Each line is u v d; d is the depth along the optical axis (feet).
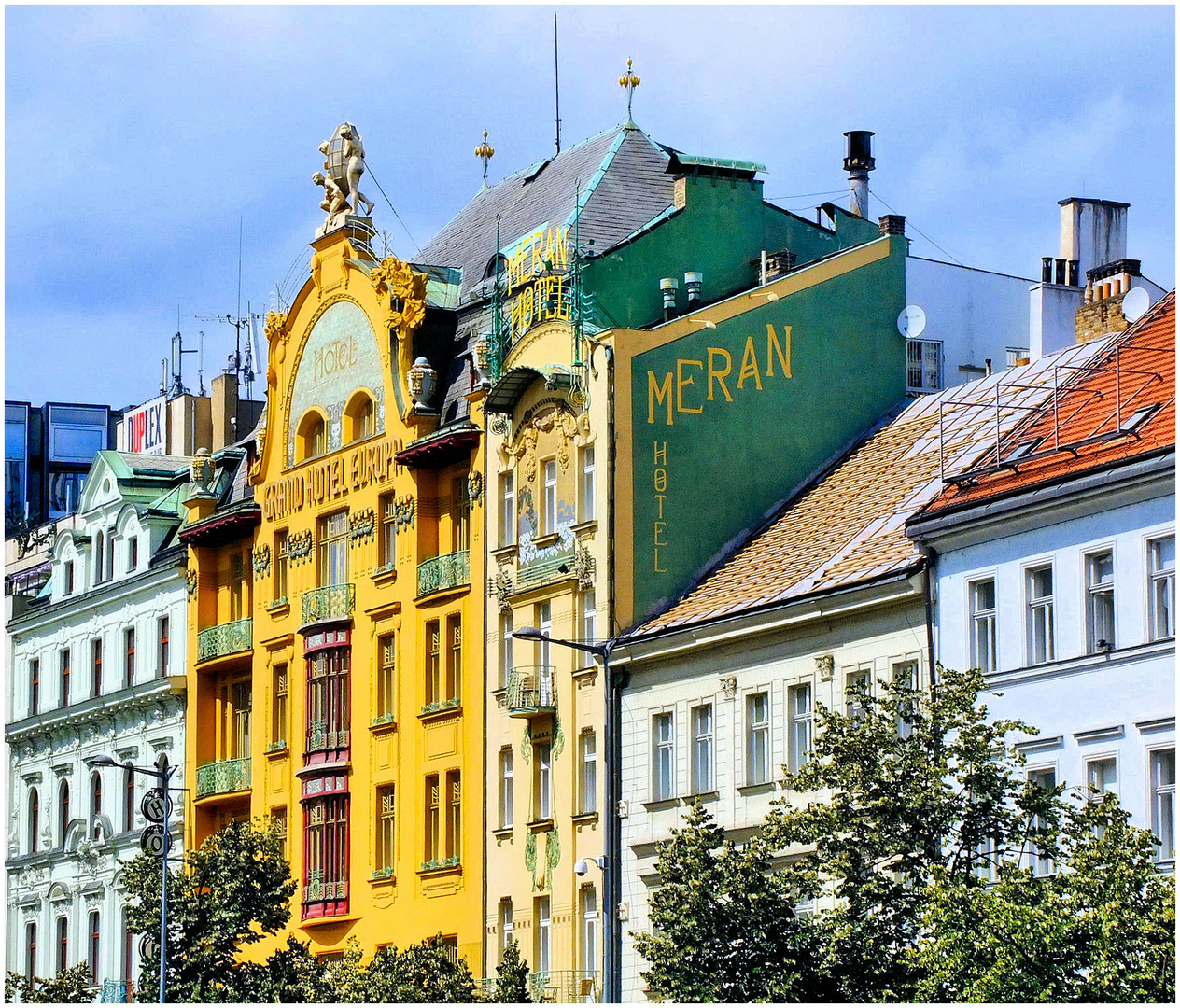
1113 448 263.29
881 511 318.24
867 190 407.85
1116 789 254.27
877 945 240.73
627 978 326.65
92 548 499.10
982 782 236.63
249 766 426.92
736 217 382.01
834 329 358.23
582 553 343.87
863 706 247.91
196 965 354.13
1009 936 219.82
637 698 330.75
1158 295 362.94
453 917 368.27
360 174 414.21
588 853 338.95
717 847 260.21
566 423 350.43
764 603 307.58
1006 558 270.67
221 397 515.09
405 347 393.29
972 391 337.93
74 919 487.20
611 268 369.09
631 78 410.93
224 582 444.55
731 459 345.72
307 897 401.08
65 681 504.02
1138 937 216.74
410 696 384.47
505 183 435.53
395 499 392.88
